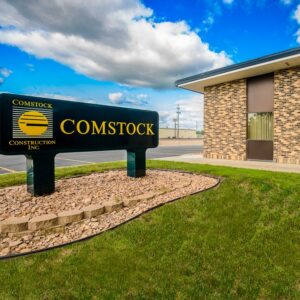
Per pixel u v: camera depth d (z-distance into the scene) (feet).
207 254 12.40
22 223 13.91
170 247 12.88
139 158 26.91
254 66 37.73
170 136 295.69
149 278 10.60
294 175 24.86
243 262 11.87
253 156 43.37
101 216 16.34
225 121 46.60
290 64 36.29
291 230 14.57
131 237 13.64
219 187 21.77
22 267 10.87
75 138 20.95
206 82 46.70
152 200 18.93
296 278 10.84
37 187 18.98
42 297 9.30
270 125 41.29
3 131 16.75
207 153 49.78
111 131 23.76
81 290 9.73
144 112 26.73
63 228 14.57
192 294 9.80
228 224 15.25
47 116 19.12
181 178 26.48
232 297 9.76
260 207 17.44
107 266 11.19
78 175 28.19
